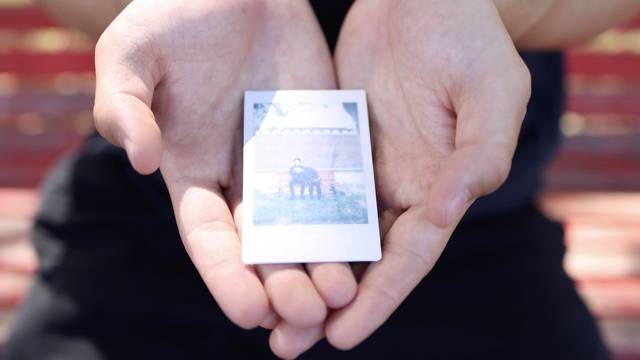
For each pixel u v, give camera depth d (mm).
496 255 407
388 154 376
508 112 320
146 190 421
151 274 397
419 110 360
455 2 350
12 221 566
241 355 383
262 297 317
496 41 337
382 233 358
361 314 321
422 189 352
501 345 374
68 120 607
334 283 323
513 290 391
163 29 357
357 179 371
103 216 419
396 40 373
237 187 372
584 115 602
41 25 587
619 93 595
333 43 448
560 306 386
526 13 409
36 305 393
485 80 328
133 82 341
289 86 403
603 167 607
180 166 361
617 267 547
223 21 374
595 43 585
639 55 584
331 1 429
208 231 337
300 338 324
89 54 594
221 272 324
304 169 373
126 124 317
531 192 435
